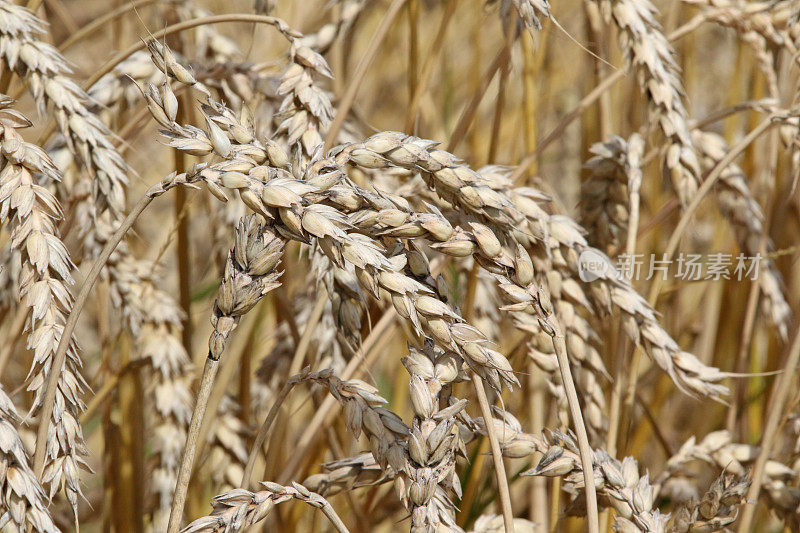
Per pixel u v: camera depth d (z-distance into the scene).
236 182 1.52
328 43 1.70
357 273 1.52
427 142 1.54
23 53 1.61
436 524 1.54
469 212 1.55
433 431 1.53
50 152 1.65
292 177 1.53
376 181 1.67
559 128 1.69
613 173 1.69
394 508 1.85
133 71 1.69
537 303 1.55
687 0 1.72
